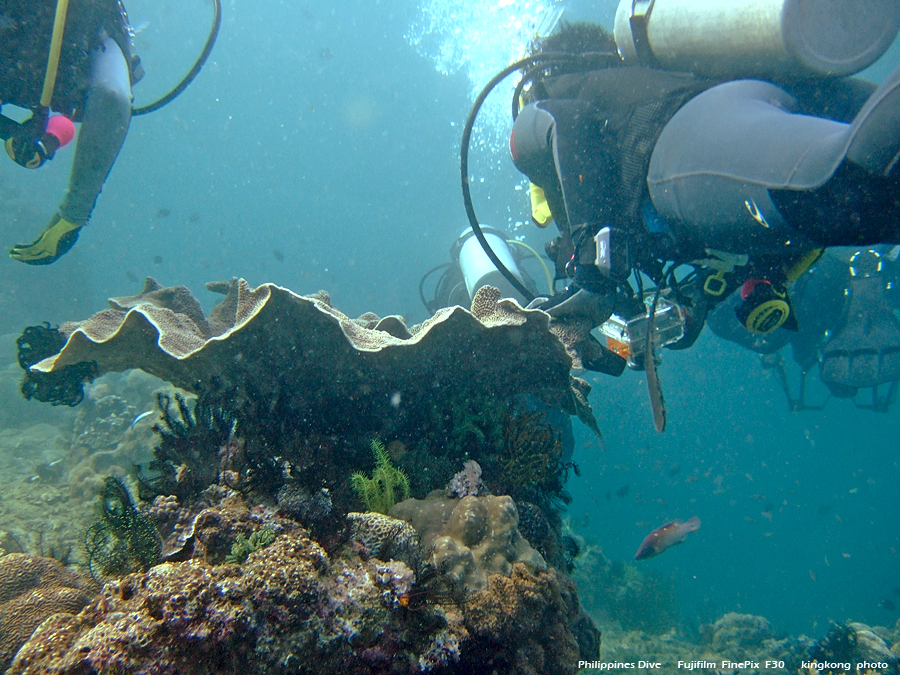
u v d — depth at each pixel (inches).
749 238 63.6
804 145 52.7
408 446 104.7
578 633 99.2
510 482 102.8
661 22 82.5
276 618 53.3
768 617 657.6
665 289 97.0
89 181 108.3
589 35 106.1
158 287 139.3
